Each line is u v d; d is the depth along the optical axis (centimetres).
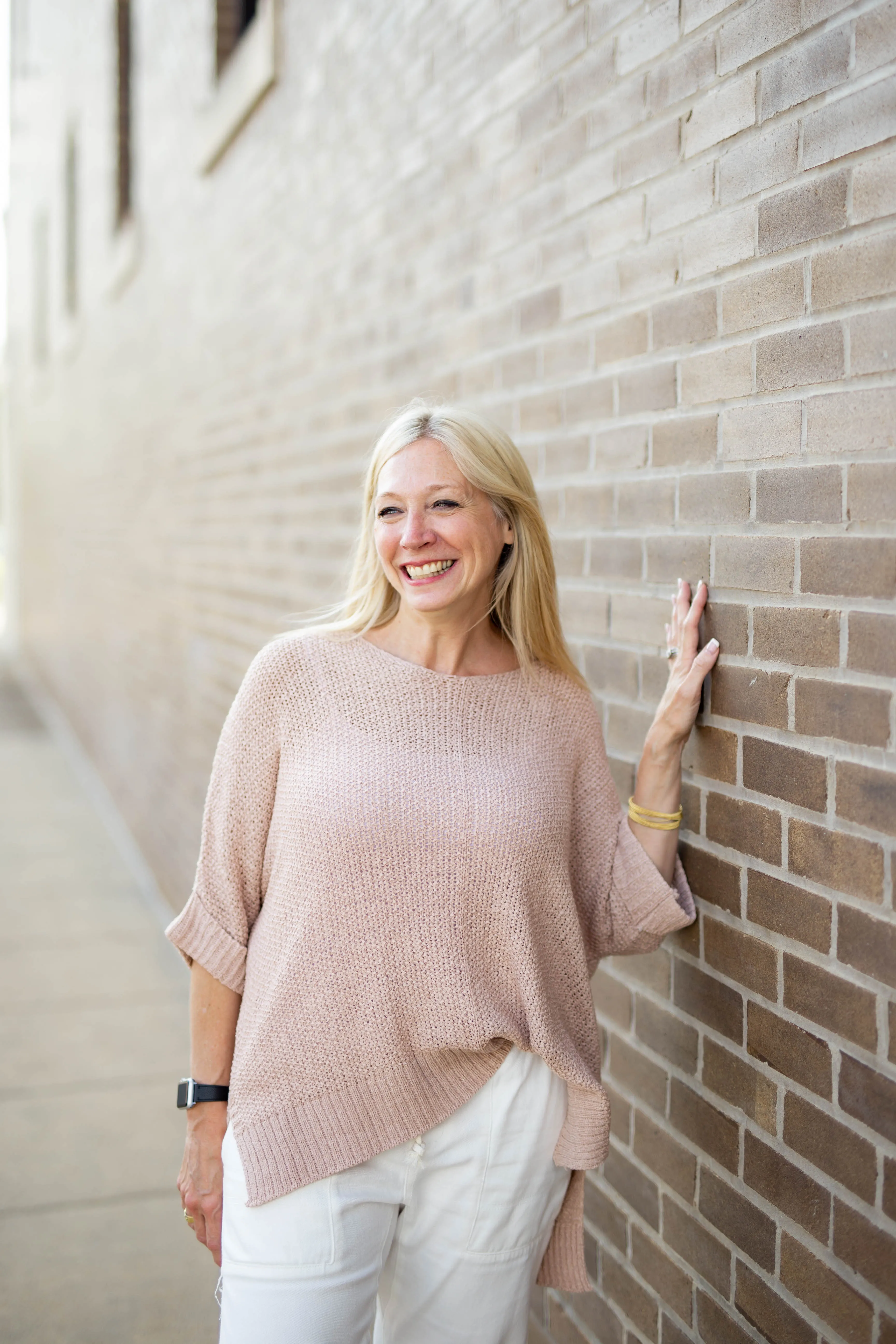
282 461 425
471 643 199
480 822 175
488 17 259
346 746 179
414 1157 176
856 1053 158
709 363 186
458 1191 177
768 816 176
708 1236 195
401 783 176
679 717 189
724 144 180
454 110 278
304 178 398
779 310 168
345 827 173
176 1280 294
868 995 155
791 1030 172
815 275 161
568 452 231
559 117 229
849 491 156
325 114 374
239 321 486
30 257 1614
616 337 212
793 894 170
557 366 234
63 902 609
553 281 234
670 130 194
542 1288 258
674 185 193
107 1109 380
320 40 379
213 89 514
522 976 177
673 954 205
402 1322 183
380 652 189
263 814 183
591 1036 190
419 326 302
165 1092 393
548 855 181
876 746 153
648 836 194
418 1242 180
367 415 338
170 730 609
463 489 183
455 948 175
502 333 256
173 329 627
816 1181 167
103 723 891
